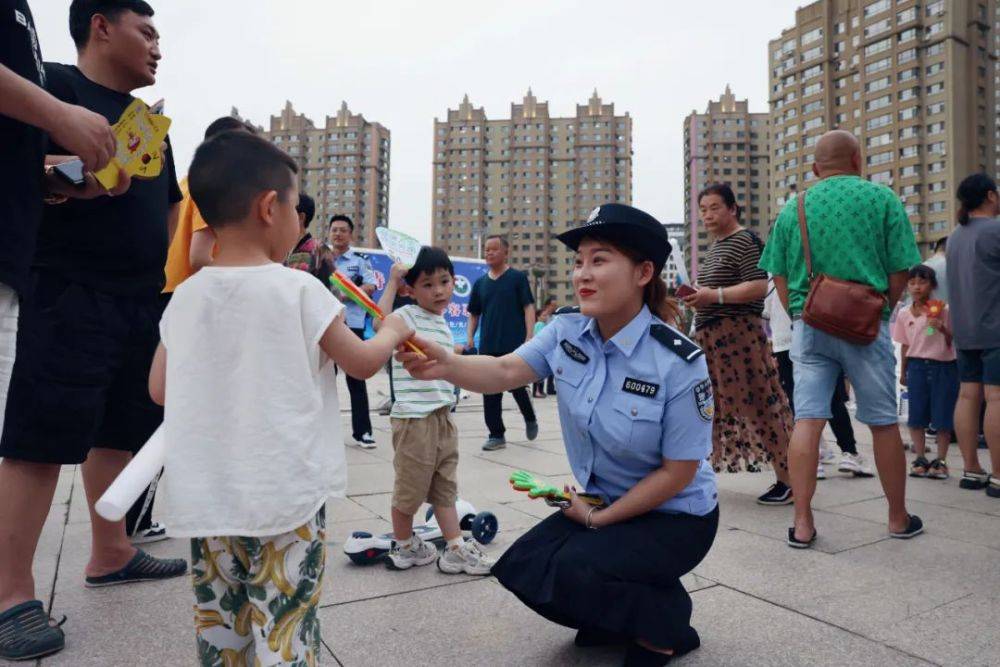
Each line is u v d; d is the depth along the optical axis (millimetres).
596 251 1985
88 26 2377
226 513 1406
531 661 1955
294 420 1452
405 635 2115
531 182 138875
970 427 4316
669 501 2037
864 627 2160
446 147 141375
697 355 1961
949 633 2115
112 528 2555
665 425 1967
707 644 2045
